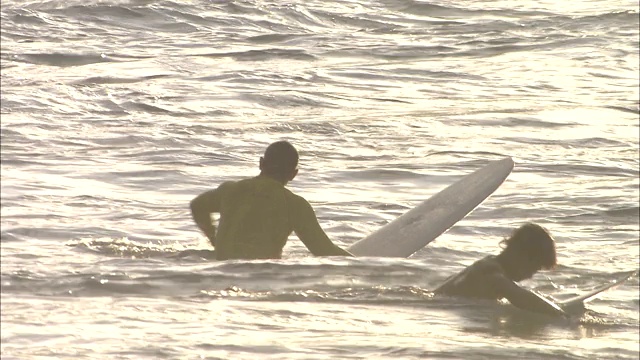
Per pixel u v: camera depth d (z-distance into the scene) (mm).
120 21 128500
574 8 138500
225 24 129125
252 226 31781
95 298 25250
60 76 94562
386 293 27422
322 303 26172
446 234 41781
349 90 92562
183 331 22500
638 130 75312
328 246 31969
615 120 79375
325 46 117000
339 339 22625
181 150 64062
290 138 70062
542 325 25938
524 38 122812
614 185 55031
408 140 69875
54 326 22281
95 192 50688
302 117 78750
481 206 47844
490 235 42469
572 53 114750
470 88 95375
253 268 28891
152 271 28062
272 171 32562
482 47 117750
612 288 31328
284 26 129500
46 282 26453
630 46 118312
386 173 58469
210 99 84938
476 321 25656
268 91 89125
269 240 31734
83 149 63562
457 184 35688
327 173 58000
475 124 76625
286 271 28797
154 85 89625
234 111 80812
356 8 137750
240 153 64312
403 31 127500
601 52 115125
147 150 63625
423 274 29141
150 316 23703
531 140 70562
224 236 31844
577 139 71062
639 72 105312
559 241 41688
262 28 128375
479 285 27516
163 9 131625
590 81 99875
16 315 23031
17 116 74625
